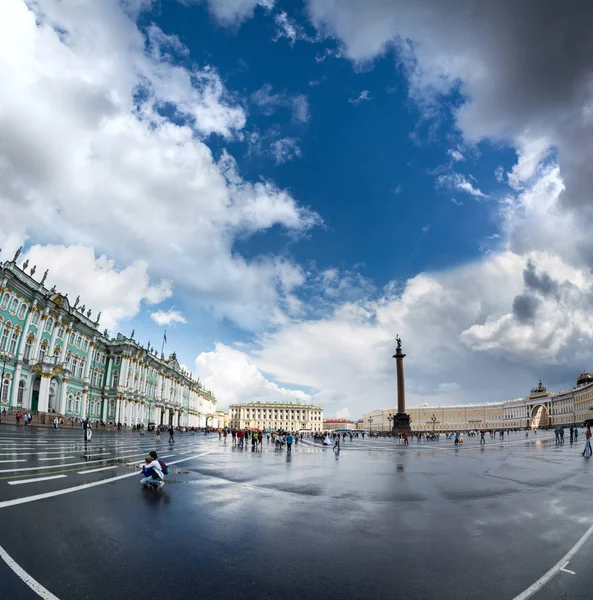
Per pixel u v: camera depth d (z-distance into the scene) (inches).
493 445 2007.9
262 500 506.6
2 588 244.2
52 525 365.7
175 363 4753.9
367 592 253.3
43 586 249.0
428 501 520.4
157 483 577.0
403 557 311.6
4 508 413.7
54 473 641.6
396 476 759.7
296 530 376.2
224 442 2107.5
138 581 259.6
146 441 1742.1
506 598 249.1
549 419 7367.1
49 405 2485.2
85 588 248.1
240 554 310.5
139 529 364.2
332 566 291.9
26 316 2244.1
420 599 246.1
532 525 407.2
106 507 438.6
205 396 6269.7
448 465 977.5
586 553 325.1
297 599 242.7
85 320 2876.5
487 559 309.7
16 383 2143.2
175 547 320.8
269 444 2034.9
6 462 729.6
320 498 529.0
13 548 306.3
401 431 3356.3
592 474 808.9
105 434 2150.6
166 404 4291.3
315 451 1529.3
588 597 251.4
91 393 3051.2
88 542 325.4
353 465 962.1
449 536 366.0
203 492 548.7
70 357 2716.5
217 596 243.8
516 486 650.2
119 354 3297.2
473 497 551.2
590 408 5940.0
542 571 289.0
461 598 248.2
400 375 3474.4
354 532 373.4
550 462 1062.4
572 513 461.7
